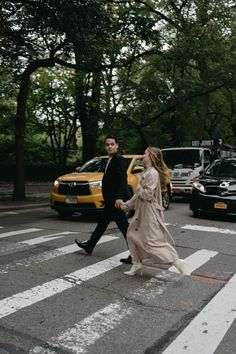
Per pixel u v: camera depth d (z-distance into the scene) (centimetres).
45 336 411
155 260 589
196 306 498
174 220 1182
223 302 513
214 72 2162
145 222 592
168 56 2009
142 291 549
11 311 474
